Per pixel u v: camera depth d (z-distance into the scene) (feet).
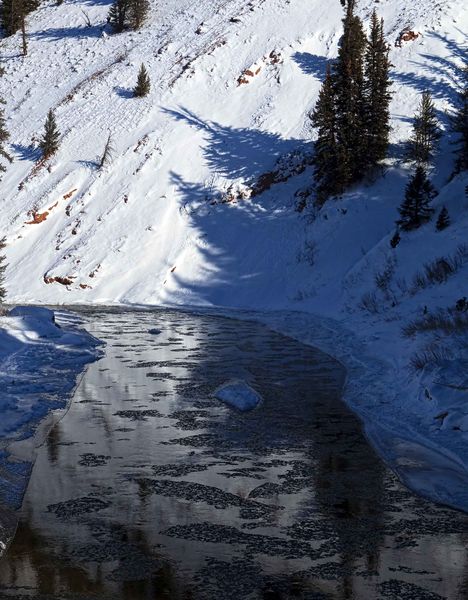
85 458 35.58
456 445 36.73
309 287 114.21
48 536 26.43
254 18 203.31
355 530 27.02
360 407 45.39
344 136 130.82
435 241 92.99
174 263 136.98
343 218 126.31
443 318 64.49
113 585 22.61
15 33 269.03
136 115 182.19
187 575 23.35
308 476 32.89
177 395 49.52
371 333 74.08
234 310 113.70
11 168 182.91
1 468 33.83
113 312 112.78
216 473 33.37
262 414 44.01
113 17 246.06
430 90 159.33
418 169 103.35
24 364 60.03
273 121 166.09
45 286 141.90
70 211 160.76
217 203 148.46
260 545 25.66
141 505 29.45
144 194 155.94
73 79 219.00
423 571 23.61
